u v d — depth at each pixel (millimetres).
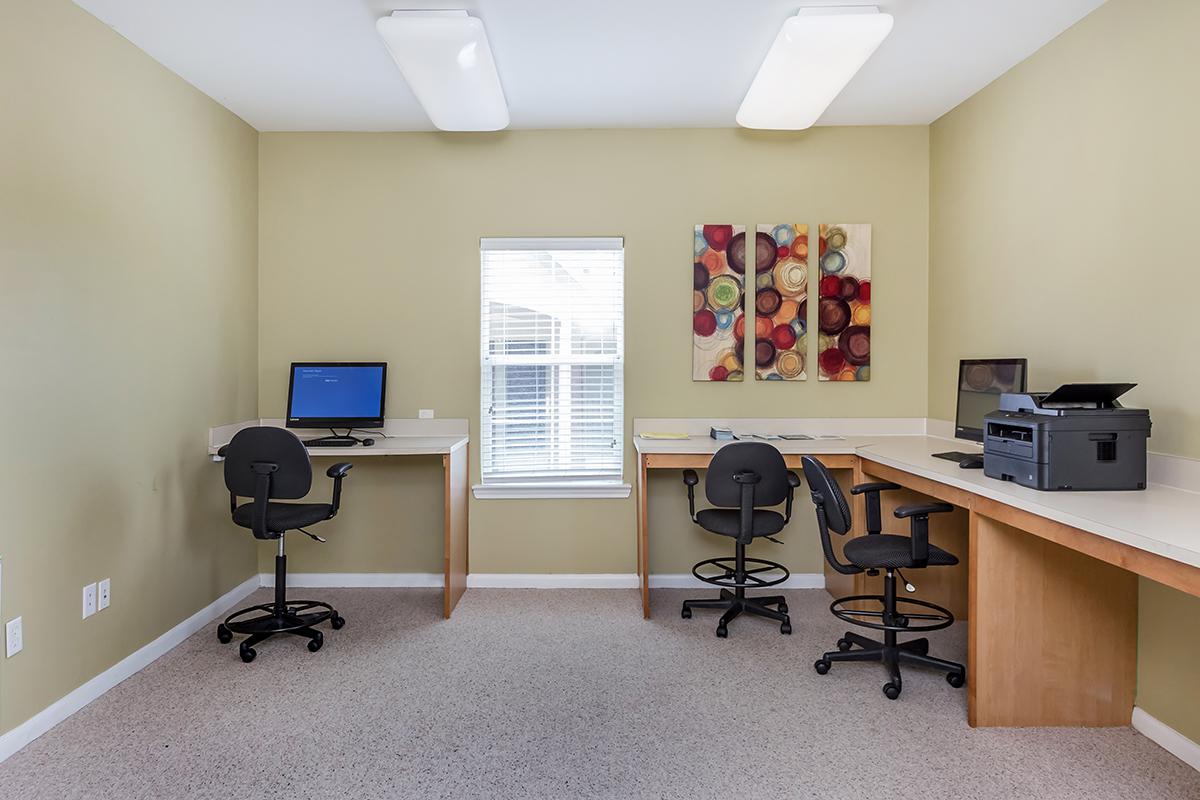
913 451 3182
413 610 3463
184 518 3094
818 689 2609
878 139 3764
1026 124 2922
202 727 2316
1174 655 2195
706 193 3785
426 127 3713
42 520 2299
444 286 3799
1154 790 1980
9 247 2158
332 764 2098
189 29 2635
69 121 2398
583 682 2658
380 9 2512
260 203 3777
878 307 3791
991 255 3180
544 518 3826
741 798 1934
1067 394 2205
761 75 2879
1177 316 2174
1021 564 2320
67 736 2262
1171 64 2180
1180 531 1623
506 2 2465
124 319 2689
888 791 1971
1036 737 2271
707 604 3355
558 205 3789
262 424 3785
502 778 2025
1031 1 2463
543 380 3844
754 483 3059
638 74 3080
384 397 3607
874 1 2463
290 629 2953
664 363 3801
